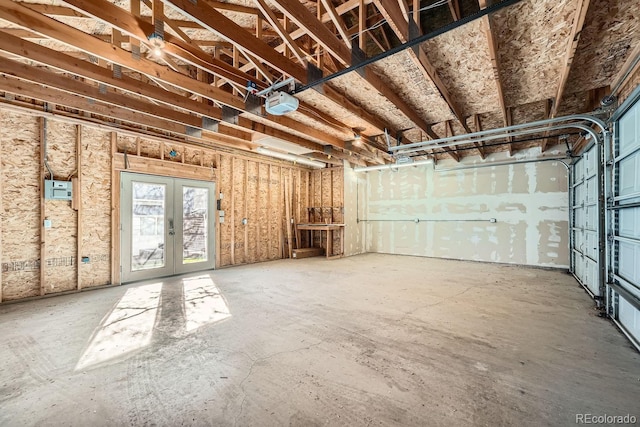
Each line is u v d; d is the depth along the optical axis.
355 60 2.79
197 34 3.90
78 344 2.62
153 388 1.95
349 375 2.10
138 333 2.87
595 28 2.43
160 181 5.57
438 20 3.92
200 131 5.39
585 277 4.67
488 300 3.96
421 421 1.62
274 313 3.46
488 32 2.23
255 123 4.81
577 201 5.41
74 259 4.52
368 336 2.78
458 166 7.68
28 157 4.13
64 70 2.79
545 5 2.15
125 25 2.34
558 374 2.10
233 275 5.73
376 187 9.28
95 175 4.77
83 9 2.08
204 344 2.62
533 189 6.73
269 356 2.39
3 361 2.31
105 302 3.93
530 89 3.53
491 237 7.23
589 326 3.02
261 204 7.62
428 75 2.83
